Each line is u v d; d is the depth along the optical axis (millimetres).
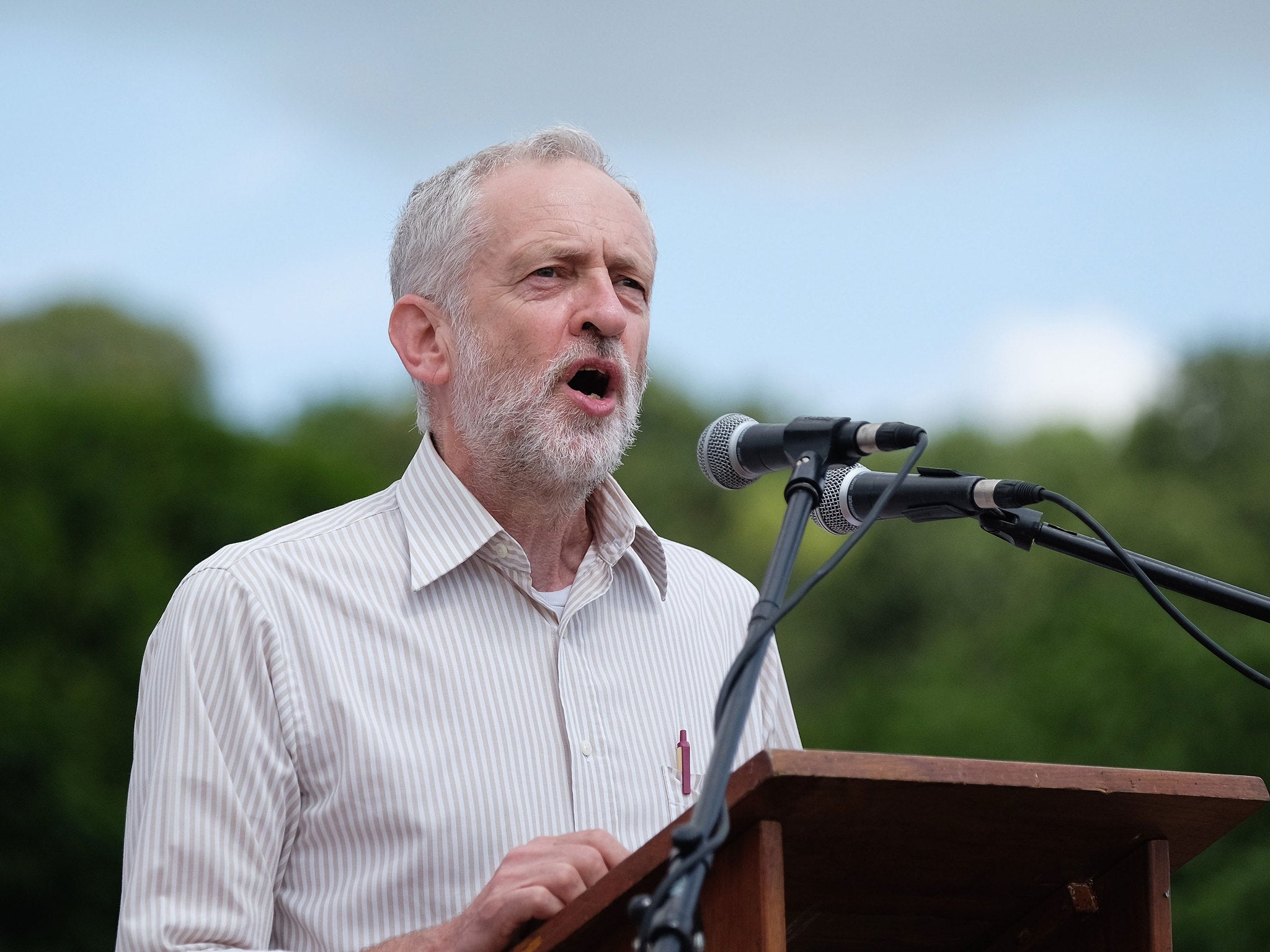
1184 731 30234
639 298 8250
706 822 4508
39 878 29312
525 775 7215
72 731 29984
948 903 5945
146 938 6406
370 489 37031
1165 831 5488
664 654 8039
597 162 8516
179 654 7043
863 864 5430
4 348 61625
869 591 51344
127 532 32500
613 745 7516
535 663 7535
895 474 6453
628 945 5168
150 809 6711
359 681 7156
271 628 7102
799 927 6121
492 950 5672
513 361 7836
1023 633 37062
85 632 31312
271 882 6797
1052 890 5895
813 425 6461
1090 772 5023
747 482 6844
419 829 6898
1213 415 53844
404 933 6773
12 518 31312
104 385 36219
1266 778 29297
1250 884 25641
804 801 4727
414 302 8328
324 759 6988
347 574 7461
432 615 7449
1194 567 48562
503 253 7961
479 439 7871
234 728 6898
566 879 5684
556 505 7965
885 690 42000
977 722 34719
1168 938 5480
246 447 35375
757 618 5434
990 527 6809
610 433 7852
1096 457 55844
